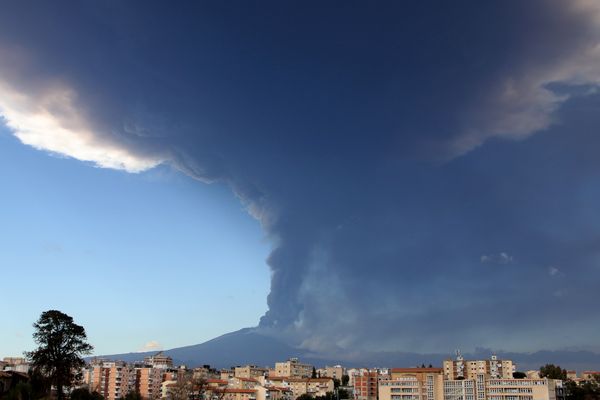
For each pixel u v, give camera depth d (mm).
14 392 134250
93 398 171625
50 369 147500
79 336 153125
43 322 149625
